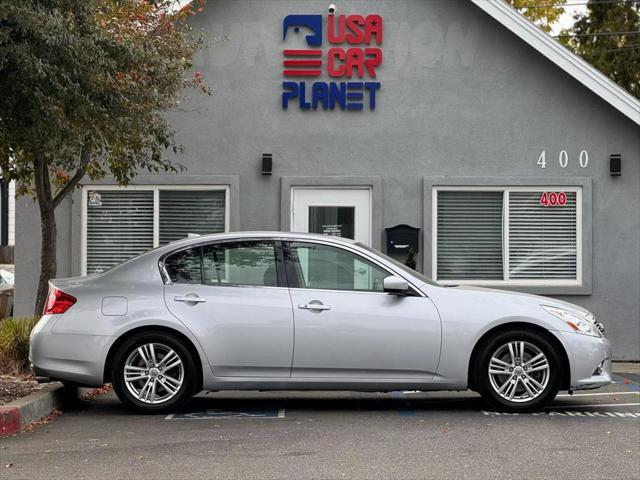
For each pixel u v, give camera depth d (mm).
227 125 13898
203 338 8562
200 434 7707
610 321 13836
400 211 13875
